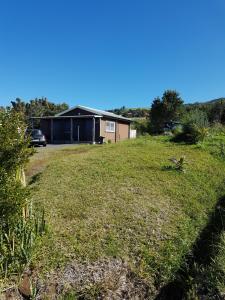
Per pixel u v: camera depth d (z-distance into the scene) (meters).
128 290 5.11
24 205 5.25
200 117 17.28
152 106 42.25
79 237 6.25
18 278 5.19
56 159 13.17
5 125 5.12
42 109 49.72
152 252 5.88
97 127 30.12
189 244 6.24
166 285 5.27
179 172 10.45
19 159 5.18
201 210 7.91
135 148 14.59
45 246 5.92
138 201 7.98
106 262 5.60
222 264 5.19
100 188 8.79
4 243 5.28
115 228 6.64
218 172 11.26
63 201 7.88
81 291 5.02
